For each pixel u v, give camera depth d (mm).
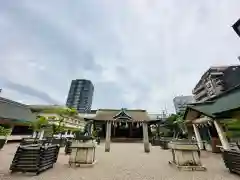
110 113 19938
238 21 10828
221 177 4715
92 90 131250
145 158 8195
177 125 17188
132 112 20531
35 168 4820
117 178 4594
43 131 18094
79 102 115250
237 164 4961
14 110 19750
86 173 5090
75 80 127125
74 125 33500
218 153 9984
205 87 48188
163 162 7098
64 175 4820
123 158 8156
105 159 7793
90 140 6883
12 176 4586
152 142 16578
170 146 6703
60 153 9680
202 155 9281
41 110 23656
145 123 12062
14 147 12688
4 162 6500
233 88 9578
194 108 11180
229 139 8570
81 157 6273
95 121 17625
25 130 20359
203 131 12391
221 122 8969
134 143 17531
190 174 5055
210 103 10867
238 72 38969
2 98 19312
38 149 5109
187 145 6043
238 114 7770
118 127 23047
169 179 4531
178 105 96438
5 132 13969
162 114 38781
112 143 17375
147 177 4715
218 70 45562
